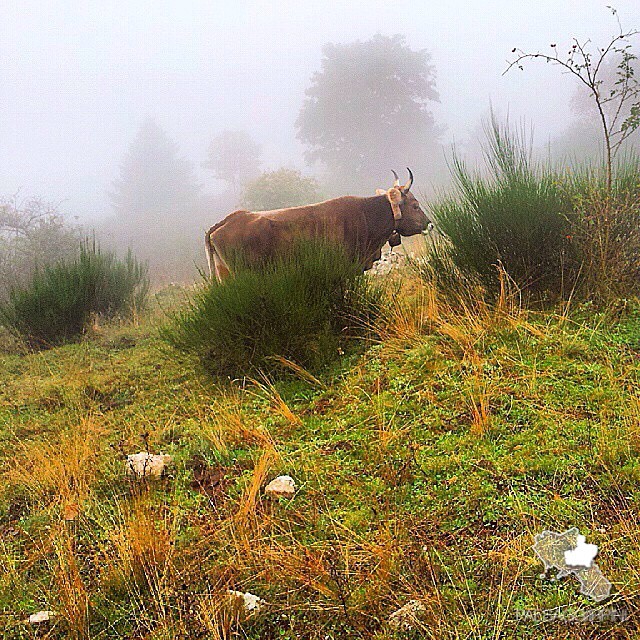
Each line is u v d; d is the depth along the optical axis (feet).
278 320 18.93
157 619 9.07
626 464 11.30
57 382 21.67
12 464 15.47
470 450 12.59
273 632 8.86
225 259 24.86
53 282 31.30
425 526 10.58
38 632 9.32
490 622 8.40
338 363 18.42
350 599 9.06
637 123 18.52
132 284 34.83
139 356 24.04
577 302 18.26
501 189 19.79
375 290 20.90
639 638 7.80
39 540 11.71
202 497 12.53
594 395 13.69
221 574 9.88
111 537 10.71
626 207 18.67
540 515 10.34
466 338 16.96
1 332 32.55
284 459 13.39
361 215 26.21
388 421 14.24
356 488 11.96
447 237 20.84
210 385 18.90
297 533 10.86
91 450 15.05
